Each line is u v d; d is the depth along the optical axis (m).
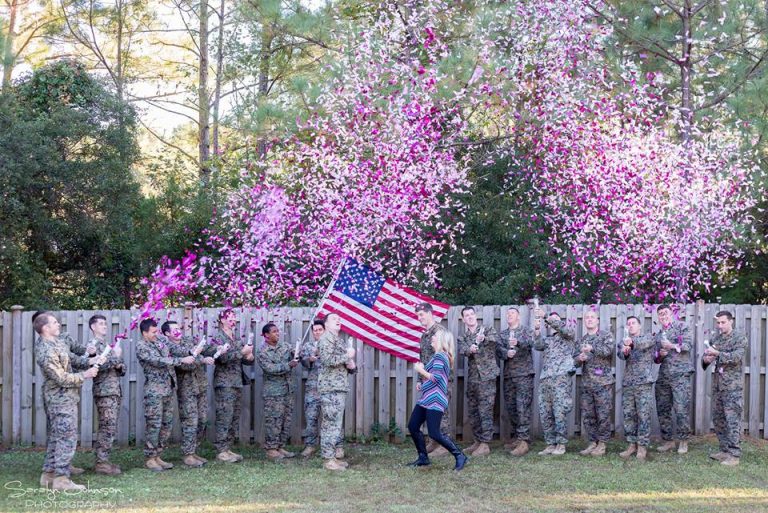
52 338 7.98
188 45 26.44
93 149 14.88
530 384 10.02
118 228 14.84
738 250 13.66
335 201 12.94
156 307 11.06
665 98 14.94
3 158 13.01
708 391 11.11
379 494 7.72
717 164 12.88
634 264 13.42
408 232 13.38
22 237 13.90
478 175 14.69
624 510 7.15
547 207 14.04
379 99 12.83
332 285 10.92
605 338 9.72
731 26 13.70
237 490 7.86
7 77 18.77
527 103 13.52
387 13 15.07
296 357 9.69
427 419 8.88
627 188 13.05
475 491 7.85
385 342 10.73
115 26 24.72
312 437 9.80
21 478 8.31
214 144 24.98
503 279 13.66
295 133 13.58
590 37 13.52
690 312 11.17
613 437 10.93
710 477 8.48
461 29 14.77
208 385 10.62
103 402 8.62
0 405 10.25
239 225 13.51
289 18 15.16
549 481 8.27
